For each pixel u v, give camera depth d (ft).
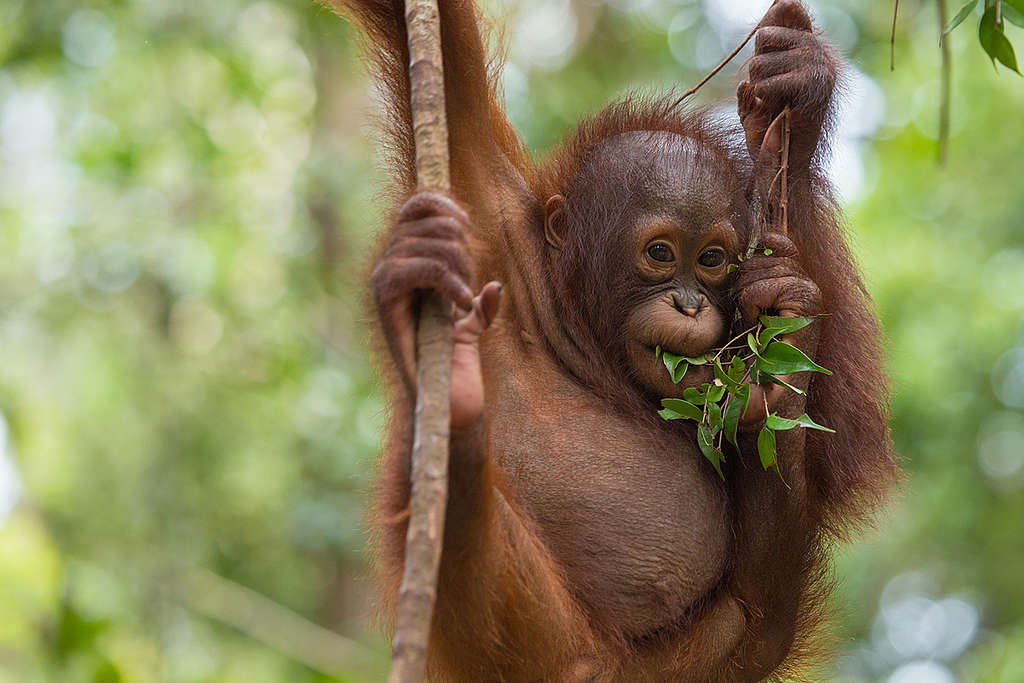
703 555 14.90
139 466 43.27
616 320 15.23
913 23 44.42
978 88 44.04
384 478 14.33
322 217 41.16
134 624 35.53
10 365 41.86
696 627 15.05
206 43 40.22
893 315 42.78
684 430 15.44
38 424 41.11
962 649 49.16
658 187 14.99
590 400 15.25
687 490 14.96
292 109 45.24
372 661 30.78
